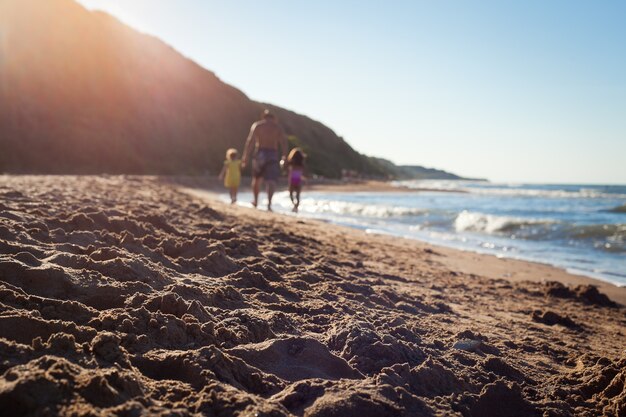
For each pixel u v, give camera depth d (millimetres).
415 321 3680
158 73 52344
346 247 7230
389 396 2244
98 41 47125
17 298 2281
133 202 8039
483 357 3084
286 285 3971
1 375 1667
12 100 36656
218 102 58719
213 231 5371
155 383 1941
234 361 2219
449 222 14727
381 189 36906
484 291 5559
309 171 57375
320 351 2568
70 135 37844
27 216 4109
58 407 1549
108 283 2781
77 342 2051
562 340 3887
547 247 10609
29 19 42375
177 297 2670
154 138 44656
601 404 2656
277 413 1890
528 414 2477
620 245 10508
